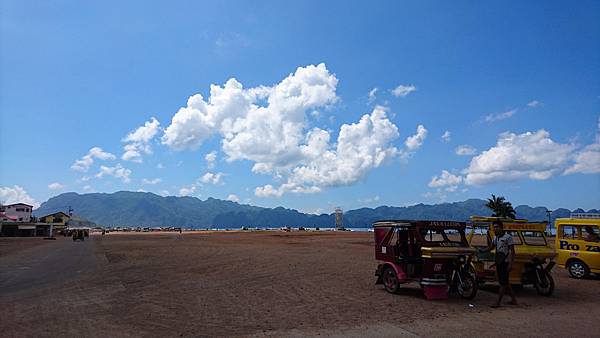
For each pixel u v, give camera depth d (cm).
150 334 810
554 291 1313
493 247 1118
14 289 1420
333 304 1098
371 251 3111
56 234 10325
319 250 3253
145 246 4094
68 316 966
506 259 1079
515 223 1337
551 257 1267
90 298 1204
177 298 1197
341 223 18500
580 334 800
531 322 899
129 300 1168
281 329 845
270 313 995
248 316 964
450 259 1163
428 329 841
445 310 1024
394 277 1248
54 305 1102
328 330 836
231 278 1616
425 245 1185
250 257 2577
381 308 1047
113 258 2648
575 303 1124
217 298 1194
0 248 3972
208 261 2344
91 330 840
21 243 5172
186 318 946
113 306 1084
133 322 908
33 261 2516
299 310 1028
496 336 786
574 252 1622
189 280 1570
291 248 3553
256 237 7069
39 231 9281
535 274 1251
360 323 894
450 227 1238
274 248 3566
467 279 1160
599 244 1564
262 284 1451
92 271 1925
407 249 1270
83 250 3578
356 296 1212
